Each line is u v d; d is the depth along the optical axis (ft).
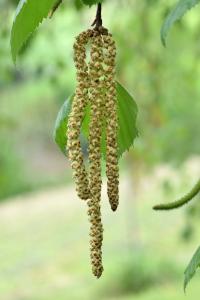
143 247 59.36
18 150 94.22
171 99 37.06
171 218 66.23
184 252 57.36
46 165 97.76
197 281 47.67
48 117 91.45
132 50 32.78
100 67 7.55
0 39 25.70
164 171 52.95
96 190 7.54
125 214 69.77
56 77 30.37
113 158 7.55
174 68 36.42
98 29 7.58
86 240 65.26
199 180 7.94
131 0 30.12
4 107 80.53
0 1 23.91
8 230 73.61
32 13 7.34
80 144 7.59
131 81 35.58
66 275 55.16
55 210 80.43
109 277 51.70
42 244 65.67
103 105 7.59
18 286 53.26
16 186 91.71
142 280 50.90
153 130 36.70
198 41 35.29
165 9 24.41
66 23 32.27
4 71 28.14
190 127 37.78
